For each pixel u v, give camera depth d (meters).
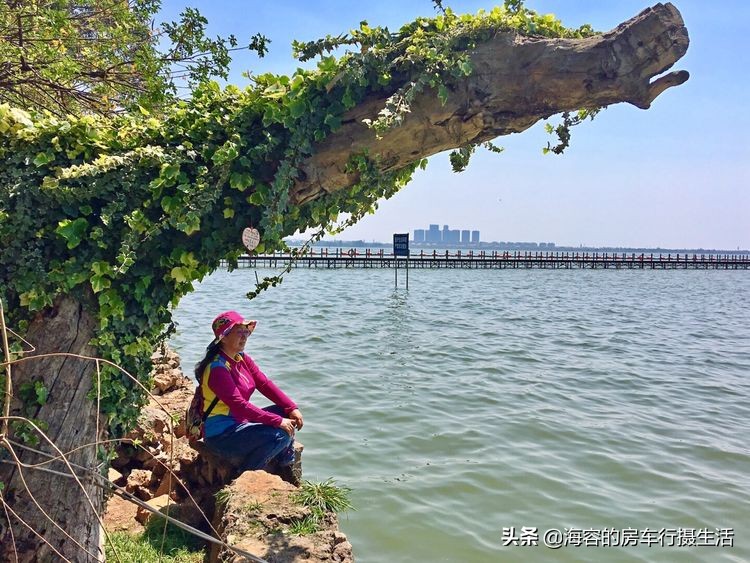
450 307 27.58
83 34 5.46
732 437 9.01
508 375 12.91
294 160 3.22
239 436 4.54
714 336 20.72
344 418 9.34
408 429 8.84
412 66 3.21
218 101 3.31
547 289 41.00
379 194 3.73
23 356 2.99
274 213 3.17
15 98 5.47
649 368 14.37
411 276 50.84
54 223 2.99
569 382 12.45
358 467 7.34
